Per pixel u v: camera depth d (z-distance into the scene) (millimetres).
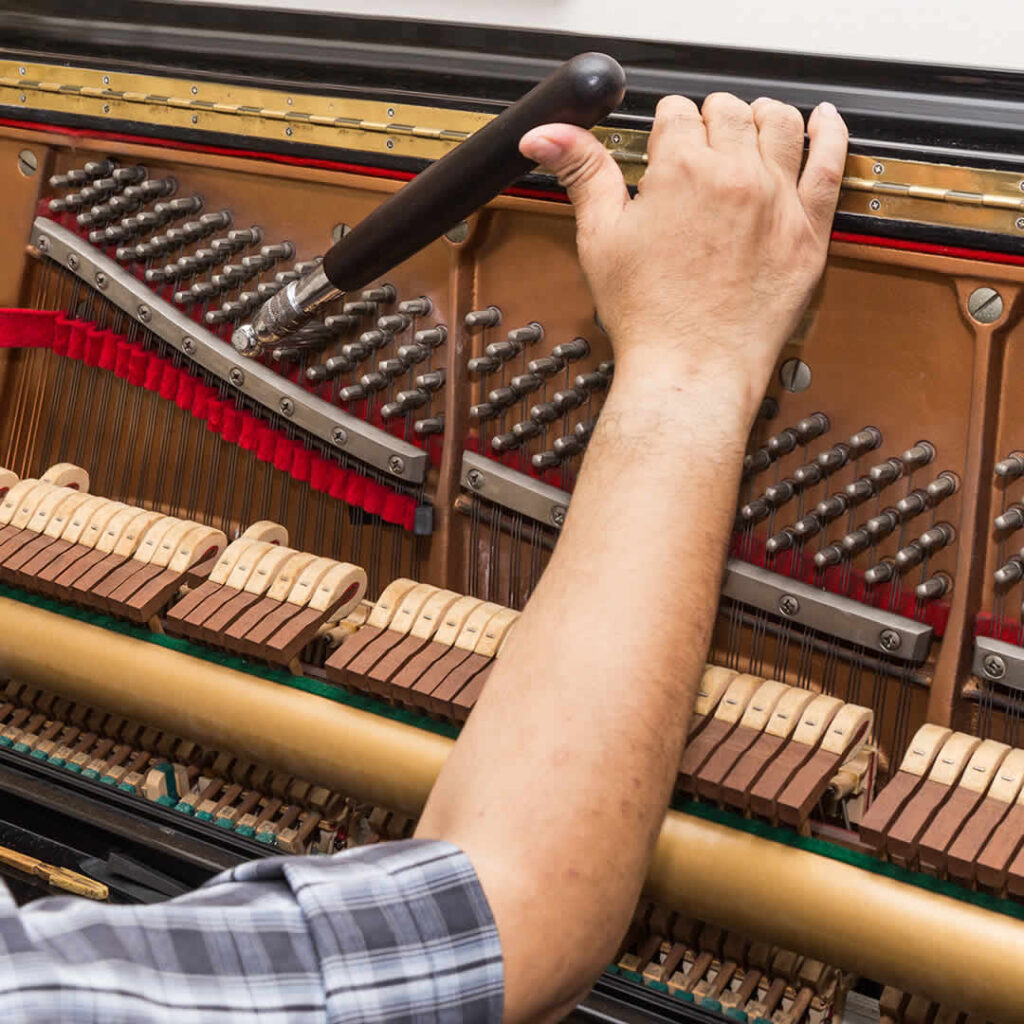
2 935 365
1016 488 943
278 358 1200
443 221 901
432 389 1155
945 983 858
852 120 951
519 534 1143
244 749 1119
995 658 936
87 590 1150
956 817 856
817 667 1040
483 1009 424
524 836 450
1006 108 909
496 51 1102
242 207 1233
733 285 672
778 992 1006
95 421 1353
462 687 1005
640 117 998
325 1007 402
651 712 477
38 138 1297
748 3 1161
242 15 1182
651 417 596
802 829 909
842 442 995
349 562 1247
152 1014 371
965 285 915
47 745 1307
